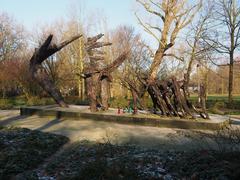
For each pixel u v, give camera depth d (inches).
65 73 1561.3
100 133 496.7
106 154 357.1
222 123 539.8
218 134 385.7
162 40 928.9
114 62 677.9
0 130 511.2
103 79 695.7
